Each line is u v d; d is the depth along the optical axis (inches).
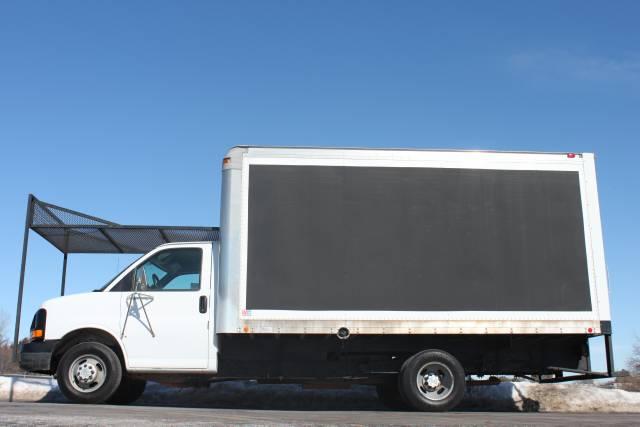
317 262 372.2
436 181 386.9
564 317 377.1
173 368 372.8
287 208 376.8
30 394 466.6
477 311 373.7
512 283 378.6
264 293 366.6
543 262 382.9
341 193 381.1
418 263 376.5
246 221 374.0
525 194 390.3
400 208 381.7
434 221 382.0
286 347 386.6
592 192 394.9
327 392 467.2
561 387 464.8
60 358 382.6
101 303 378.9
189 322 376.8
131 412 295.4
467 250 380.2
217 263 386.6
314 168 382.6
